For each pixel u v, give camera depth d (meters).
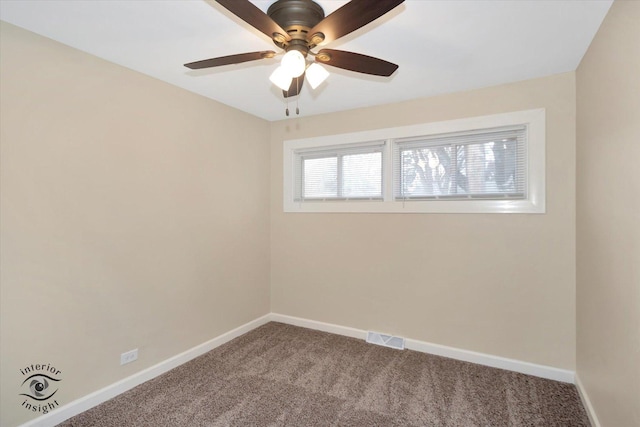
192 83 2.57
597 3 1.55
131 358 2.31
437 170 2.87
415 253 2.94
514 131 2.57
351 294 3.25
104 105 2.14
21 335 1.78
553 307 2.43
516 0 1.53
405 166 3.01
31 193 1.80
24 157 1.78
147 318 2.41
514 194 2.57
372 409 2.08
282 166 3.62
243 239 3.32
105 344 2.16
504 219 2.59
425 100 2.88
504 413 2.03
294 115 3.45
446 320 2.81
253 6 1.21
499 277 2.61
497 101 2.59
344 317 3.29
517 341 2.55
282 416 2.01
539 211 2.45
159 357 2.50
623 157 1.41
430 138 2.88
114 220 2.20
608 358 1.64
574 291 2.36
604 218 1.68
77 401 2.00
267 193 3.65
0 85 1.69
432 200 2.86
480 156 2.70
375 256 3.12
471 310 2.71
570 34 1.84
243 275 3.32
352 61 1.61
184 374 2.50
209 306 2.93
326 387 2.33
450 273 2.79
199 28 1.79
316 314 3.45
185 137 2.70
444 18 1.68
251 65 2.25
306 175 3.54
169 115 2.57
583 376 2.14
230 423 1.94
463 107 2.72
